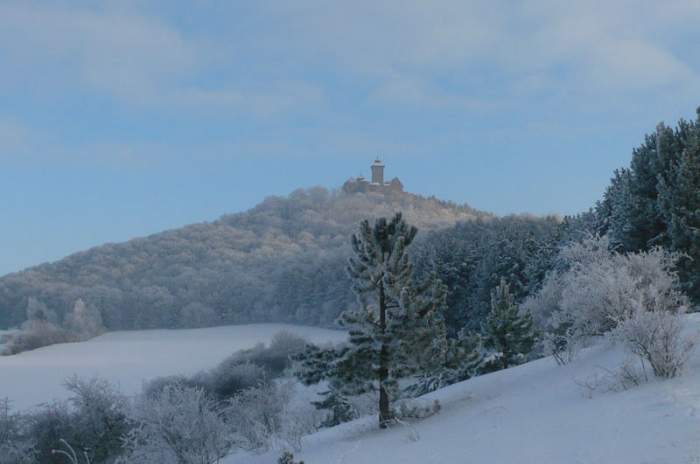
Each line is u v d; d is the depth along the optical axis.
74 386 28.59
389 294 15.12
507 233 79.19
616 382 10.83
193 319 165.62
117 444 27.53
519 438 8.77
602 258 21.81
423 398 17.95
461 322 70.19
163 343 131.75
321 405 25.22
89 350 122.00
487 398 14.77
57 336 138.12
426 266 75.38
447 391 18.70
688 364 10.54
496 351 30.55
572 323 19.33
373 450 11.02
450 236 108.31
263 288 171.88
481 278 68.06
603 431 7.84
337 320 15.35
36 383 78.06
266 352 83.00
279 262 192.38
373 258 15.58
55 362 102.06
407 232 15.88
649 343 10.44
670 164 27.52
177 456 19.66
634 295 16.14
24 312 178.50
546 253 55.28
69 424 28.73
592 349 16.67
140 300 171.25
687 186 25.77
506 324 29.48
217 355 105.00
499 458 7.85
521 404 12.14
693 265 24.91
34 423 30.45
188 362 97.19
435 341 15.23
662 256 20.33
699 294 24.56
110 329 166.75
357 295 15.80
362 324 15.16
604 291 16.58
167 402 20.42
